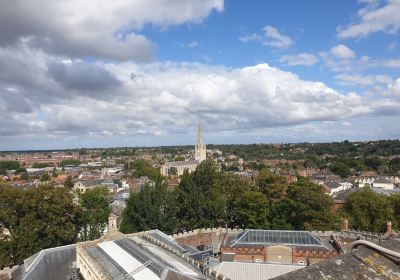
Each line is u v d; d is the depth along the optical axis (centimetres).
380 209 8725
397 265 956
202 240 7556
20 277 5062
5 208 6862
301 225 8169
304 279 918
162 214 8106
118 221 10931
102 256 4622
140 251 4556
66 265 5534
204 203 8594
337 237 6594
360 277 921
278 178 9594
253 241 6025
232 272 5150
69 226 7331
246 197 8494
